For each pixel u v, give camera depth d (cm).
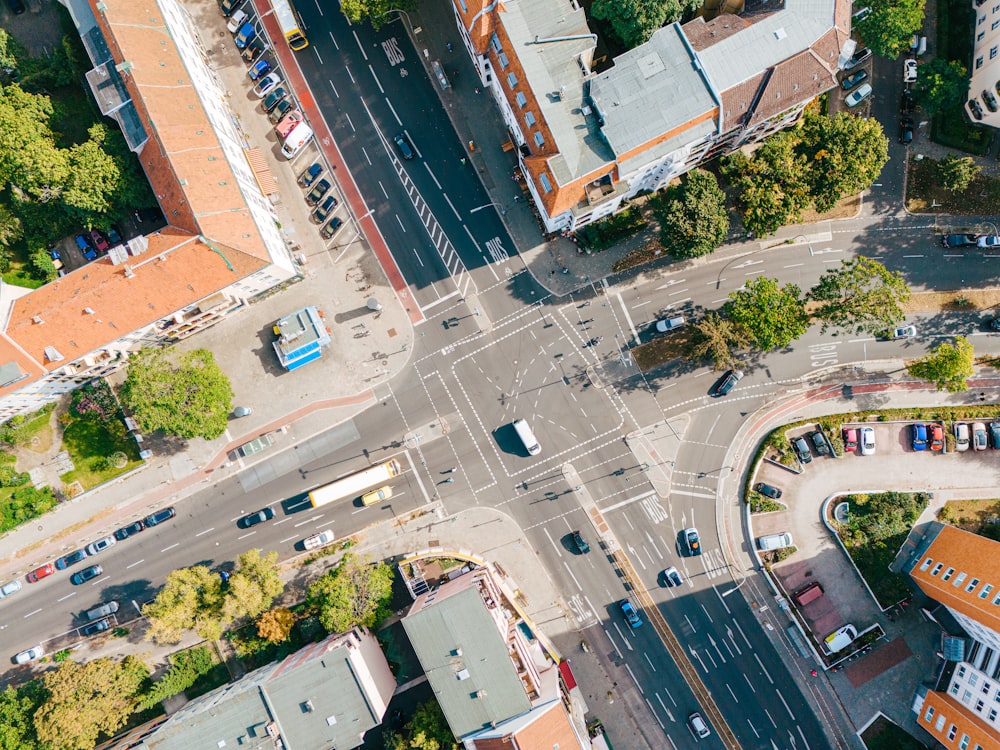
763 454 9450
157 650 9712
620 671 9569
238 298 9350
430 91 9744
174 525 9838
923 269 9431
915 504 9281
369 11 9044
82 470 9806
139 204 9212
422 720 8750
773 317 8700
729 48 7950
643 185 9100
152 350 8981
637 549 9625
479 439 9738
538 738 7812
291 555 9794
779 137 8650
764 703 9431
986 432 9256
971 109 9169
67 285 8675
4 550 9825
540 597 9656
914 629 9319
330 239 9781
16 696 9381
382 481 9769
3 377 8469
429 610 8150
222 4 9712
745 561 9531
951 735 8362
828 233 9481
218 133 8894
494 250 9725
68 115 9594
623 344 9662
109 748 9038
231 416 9756
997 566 7812
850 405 9494
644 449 9650
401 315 9775
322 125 9775
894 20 8400
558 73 8150
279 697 8306
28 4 9675
